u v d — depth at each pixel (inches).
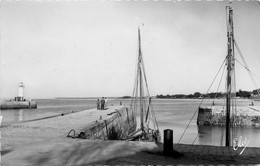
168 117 2426.2
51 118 1043.9
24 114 2345.0
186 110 3506.4
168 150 359.9
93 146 420.2
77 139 489.1
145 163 321.1
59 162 326.3
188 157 353.4
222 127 1771.7
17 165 311.4
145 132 1031.6
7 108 3065.9
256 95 4424.2
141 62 1318.9
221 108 1851.6
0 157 350.0
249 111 1835.6
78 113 1339.8
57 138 504.1
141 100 1301.7
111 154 366.0
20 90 3257.9
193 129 1648.6
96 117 1074.7
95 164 316.2
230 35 851.4
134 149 397.1
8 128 682.2
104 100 1647.4
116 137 863.1
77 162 326.3
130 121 1696.6
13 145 434.0
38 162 326.0
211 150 394.0
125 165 312.2
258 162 330.6
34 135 550.6
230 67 860.0
